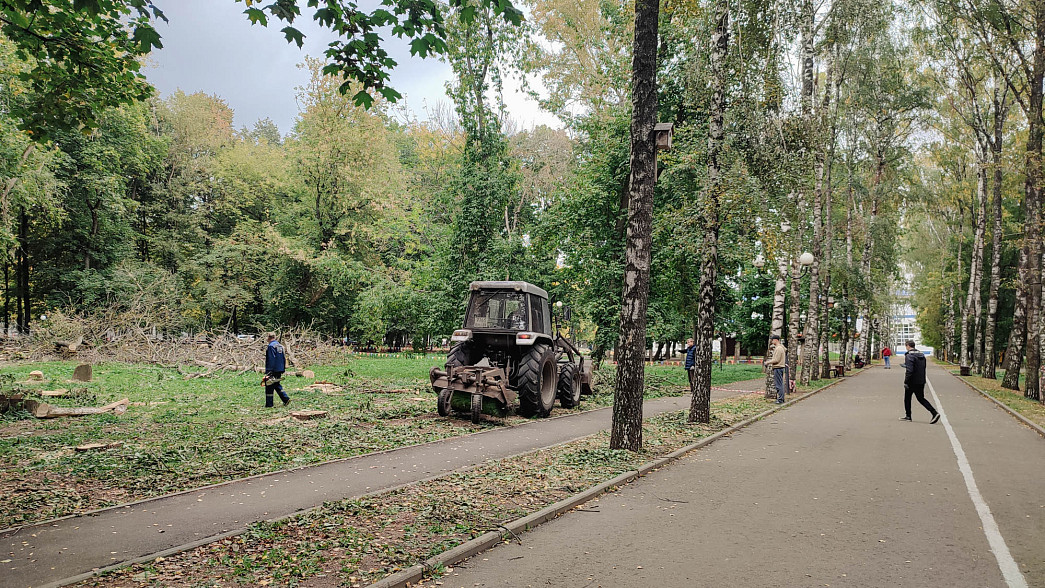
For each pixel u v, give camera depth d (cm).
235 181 4434
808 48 2012
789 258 1441
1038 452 1016
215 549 478
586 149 2342
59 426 1064
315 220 3881
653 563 476
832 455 984
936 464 905
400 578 423
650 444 1034
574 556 492
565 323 1595
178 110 4522
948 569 467
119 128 3650
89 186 3534
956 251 4938
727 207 1288
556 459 866
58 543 492
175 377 2028
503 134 2478
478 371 1215
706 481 785
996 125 2838
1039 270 2122
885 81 3138
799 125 1449
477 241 2381
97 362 2516
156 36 660
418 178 4222
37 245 3712
